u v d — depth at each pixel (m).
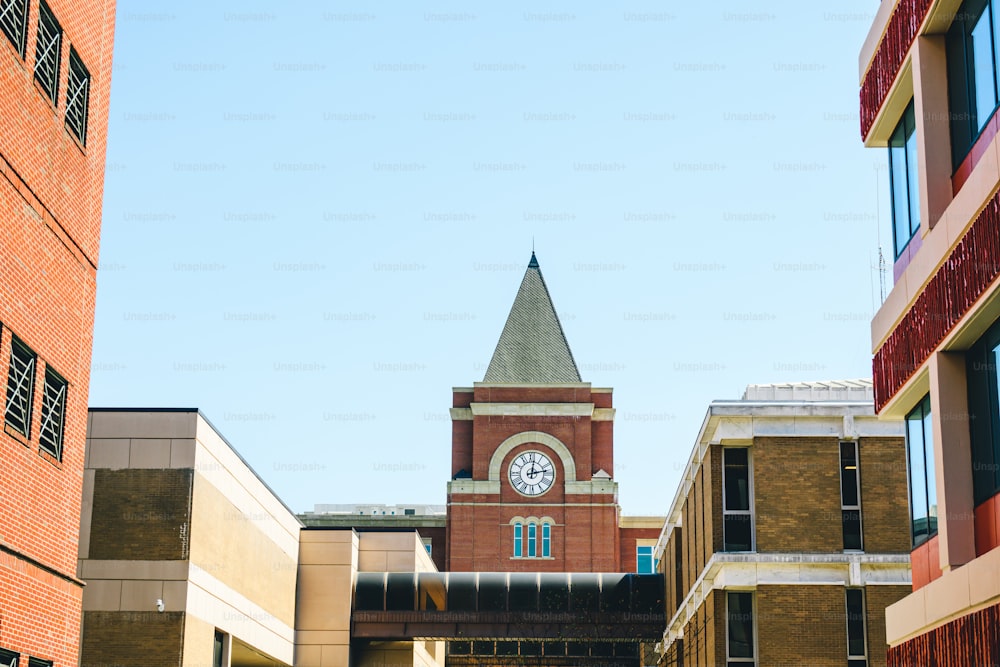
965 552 21.22
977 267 19.67
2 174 21.69
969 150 21.62
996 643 19.00
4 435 21.83
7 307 22.02
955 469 21.50
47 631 23.64
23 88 22.58
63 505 24.75
